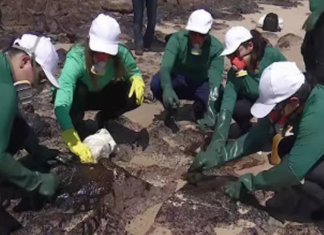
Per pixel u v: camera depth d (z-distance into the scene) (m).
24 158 4.24
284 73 3.44
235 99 4.67
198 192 4.17
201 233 3.86
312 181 3.79
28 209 3.92
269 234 3.89
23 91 3.54
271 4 11.44
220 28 9.18
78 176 4.11
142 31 7.72
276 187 3.75
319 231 3.86
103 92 4.73
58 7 8.95
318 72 5.21
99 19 4.17
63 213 3.89
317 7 5.18
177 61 5.14
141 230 3.91
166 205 4.02
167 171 4.60
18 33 8.05
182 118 5.48
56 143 4.88
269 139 4.31
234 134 4.91
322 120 3.41
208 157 4.27
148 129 5.24
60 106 4.20
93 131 5.09
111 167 4.26
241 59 4.52
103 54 4.18
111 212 3.95
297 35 8.89
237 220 3.97
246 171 4.64
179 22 9.48
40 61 3.50
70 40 7.98
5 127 3.34
